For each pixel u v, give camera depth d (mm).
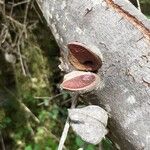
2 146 502
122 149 271
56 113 521
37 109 527
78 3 282
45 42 518
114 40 259
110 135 278
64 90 255
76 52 254
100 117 251
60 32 296
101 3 272
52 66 526
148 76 245
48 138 515
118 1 269
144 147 246
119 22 262
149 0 486
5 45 503
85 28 274
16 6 504
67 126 264
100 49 263
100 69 260
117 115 259
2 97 520
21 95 522
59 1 297
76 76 256
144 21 259
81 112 250
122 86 253
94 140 245
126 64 252
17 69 519
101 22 267
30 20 508
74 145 503
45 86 530
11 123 518
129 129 252
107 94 261
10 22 496
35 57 521
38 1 330
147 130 244
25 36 508
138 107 248
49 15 308
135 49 253
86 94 270
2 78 521
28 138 517
